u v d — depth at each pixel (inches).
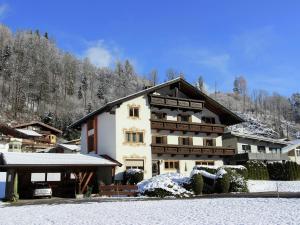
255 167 1957.4
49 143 3506.4
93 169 1497.3
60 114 5147.6
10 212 886.4
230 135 2314.2
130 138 1686.8
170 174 1535.4
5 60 6692.9
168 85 1845.5
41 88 6299.2
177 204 975.0
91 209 904.9
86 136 1936.5
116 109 1674.5
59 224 664.4
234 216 697.0
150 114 1765.5
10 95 5684.1
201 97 1932.8
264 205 862.5
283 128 7249.0
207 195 1323.8
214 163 1935.3
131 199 1226.6
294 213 703.7
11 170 1302.9
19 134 3255.4
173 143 1823.3
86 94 7170.3
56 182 1514.5
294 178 1972.2
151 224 629.3
